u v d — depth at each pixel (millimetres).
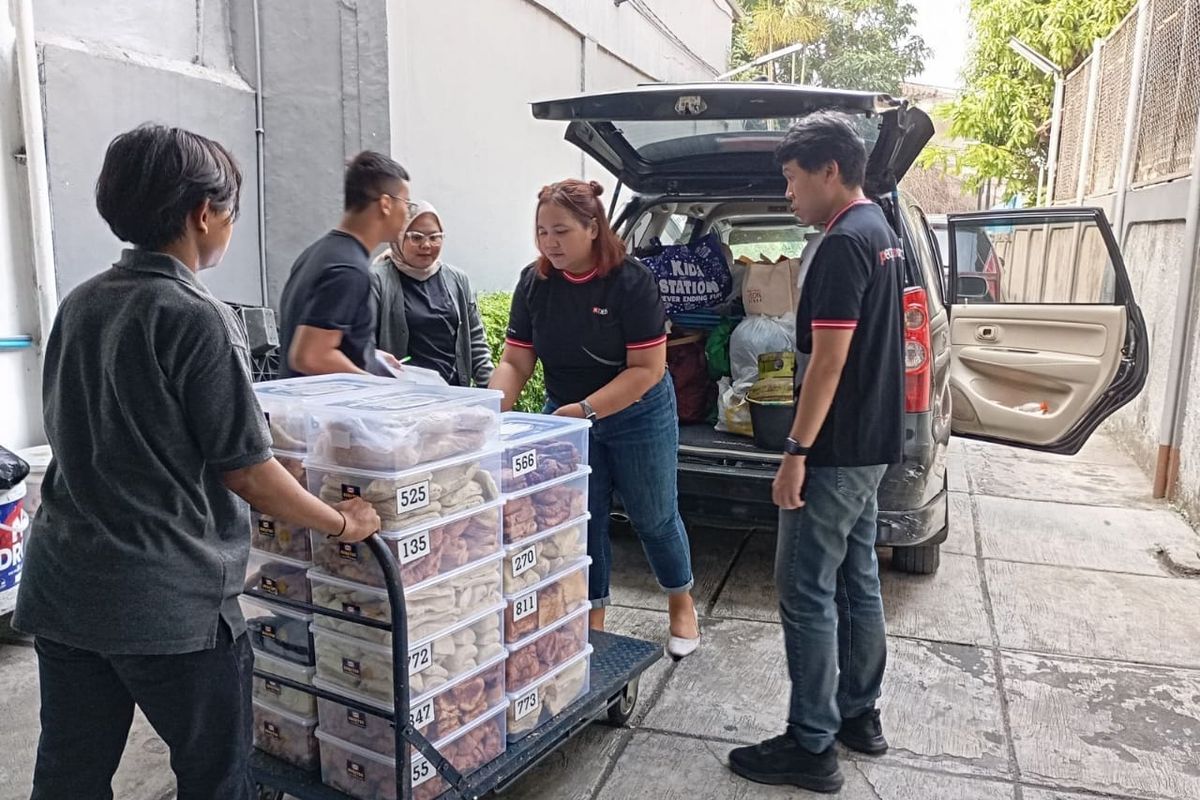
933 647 3508
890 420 2479
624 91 3498
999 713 3033
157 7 4848
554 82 9133
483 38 7430
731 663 3387
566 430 2520
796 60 30156
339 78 5492
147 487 1624
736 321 4508
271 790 2408
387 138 5613
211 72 5172
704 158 4414
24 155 3980
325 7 5410
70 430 1648
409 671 2098
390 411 2061
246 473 1688
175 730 1728
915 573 4223
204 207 1668
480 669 2289
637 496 3182
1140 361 4520
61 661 1741
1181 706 3080
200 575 1674
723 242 5113
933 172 27031
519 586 2393
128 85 4578
